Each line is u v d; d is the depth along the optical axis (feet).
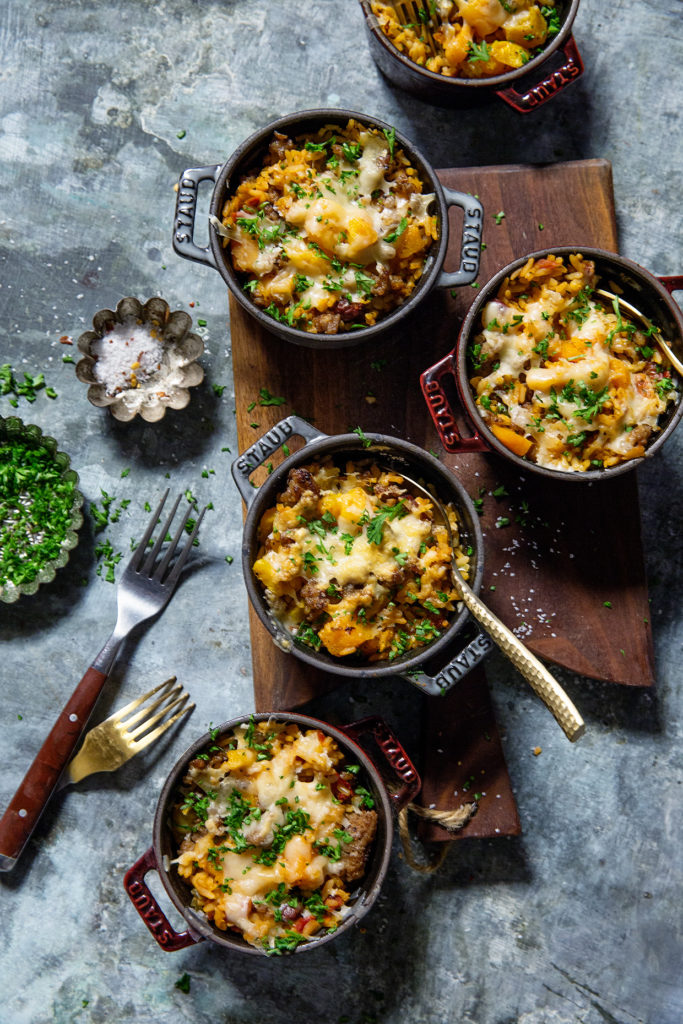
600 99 2.34
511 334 2.07
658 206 2.34
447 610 2.07
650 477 2.33
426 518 2.07
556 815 2.30
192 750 2.03
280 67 2.33
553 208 2.22
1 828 2.22
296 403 2.22
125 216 2.33
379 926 2.29
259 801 2.04
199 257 2.04
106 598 2.31
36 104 2.33
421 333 2.22
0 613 2.31
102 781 2.29
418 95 2.25
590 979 2.29
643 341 2.10
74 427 2.33
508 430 2.05
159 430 2.32
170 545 2.26
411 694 2.30
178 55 2.33
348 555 2.02
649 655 2.22
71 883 2.28
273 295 2.07
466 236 2.05
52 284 2.33
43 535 2.30
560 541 2.22
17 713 2.31
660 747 2.31
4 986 2.27
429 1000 2.28
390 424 2.22
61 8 2.33
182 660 2.31
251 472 2.15
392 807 2.05
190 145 2.33
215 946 2.28
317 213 2.03
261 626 2.21
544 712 2.31
